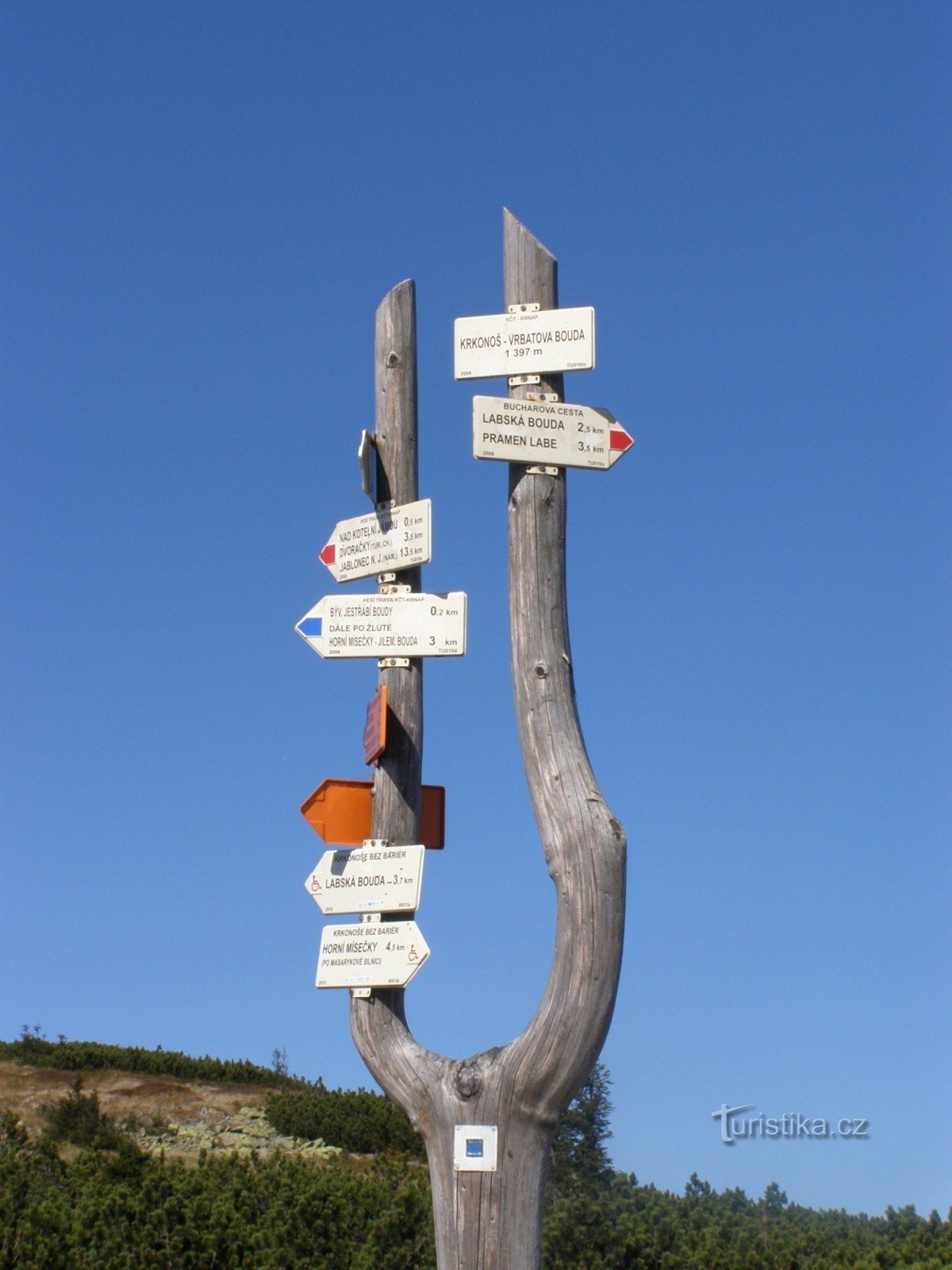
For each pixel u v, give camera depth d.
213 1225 12.30
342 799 6.53
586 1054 5.39
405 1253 12.14
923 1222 13.66
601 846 5.49
